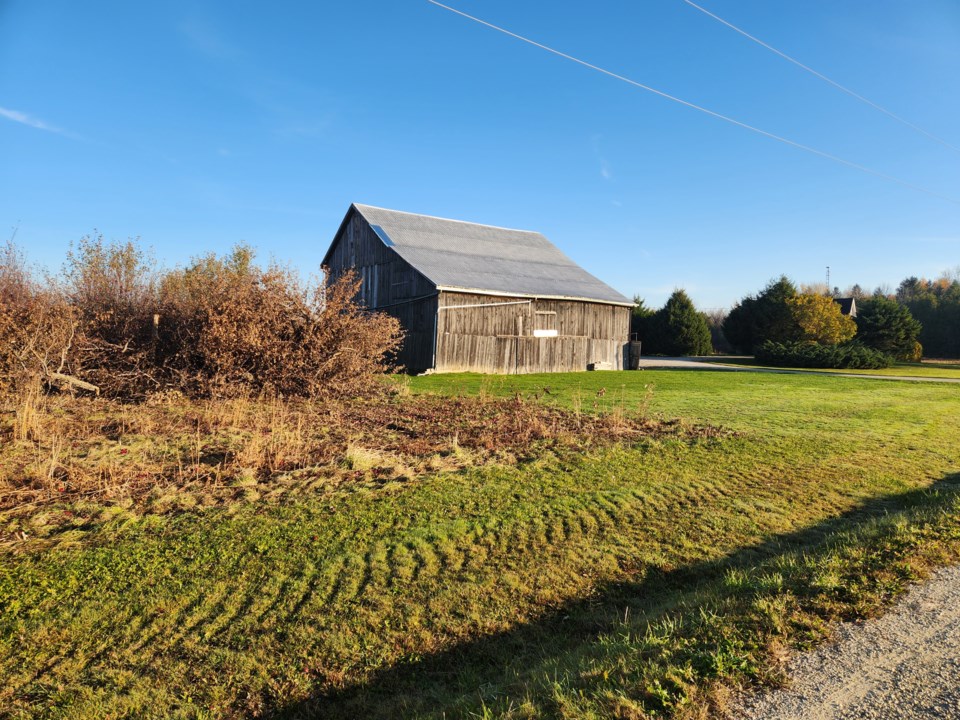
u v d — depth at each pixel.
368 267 28.20
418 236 28.11
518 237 32.47
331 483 7.09
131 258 15.30
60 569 4.81
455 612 4.46
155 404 11.77
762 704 2.82
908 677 3.02
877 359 38.31
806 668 3.13
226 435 9.41
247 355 12.81
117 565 4.93
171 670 3.71
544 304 25.59
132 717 3.33
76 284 14.24
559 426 10.91
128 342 12.62
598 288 28.53
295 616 4.32
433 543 5.54
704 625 3.66
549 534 5.84
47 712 3.33
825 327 44.31
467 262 26.64
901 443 10.42
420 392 15.64
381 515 6.14
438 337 22.66
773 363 39.38
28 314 10.83
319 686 3.64
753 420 12.43
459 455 8.48
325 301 13.55
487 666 3.87
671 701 2.81
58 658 3.79
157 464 7.59
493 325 24.11
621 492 7.04
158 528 5.66
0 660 3.76
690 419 12.29
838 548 4.99
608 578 5.04
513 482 7.35
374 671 3.80
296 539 5.52
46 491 6.42
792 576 4.37
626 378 22.75
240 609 4.39
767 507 6.73
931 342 58.19
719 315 78.44
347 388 13.64
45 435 8.63
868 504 6.95
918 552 4.69
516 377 22.20
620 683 3.04
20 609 4.27
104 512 5.88
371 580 4.83
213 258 18.81
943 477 8.19
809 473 8.16
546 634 4.24
